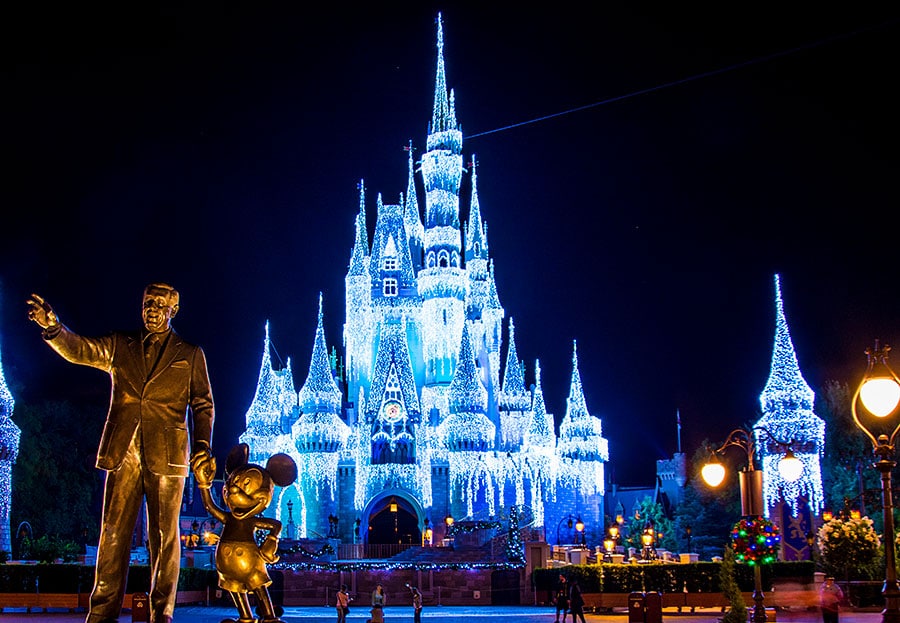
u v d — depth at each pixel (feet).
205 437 46.85
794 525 225.76
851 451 261.44
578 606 130.82
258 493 44.50
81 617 136.56
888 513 62.08
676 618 145.18
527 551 219.00
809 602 159.43
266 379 368.07
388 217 401.90
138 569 153.89
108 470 46.60
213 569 200.03
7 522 203.00
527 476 363.15
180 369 47.50
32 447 277.85
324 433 356.59
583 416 384.88
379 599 120.67
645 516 349.20
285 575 227.81
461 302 387.14
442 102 405.59
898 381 61.57
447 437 352.28
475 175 424.05
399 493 352.90
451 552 279.69
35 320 45.32
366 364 386.93
